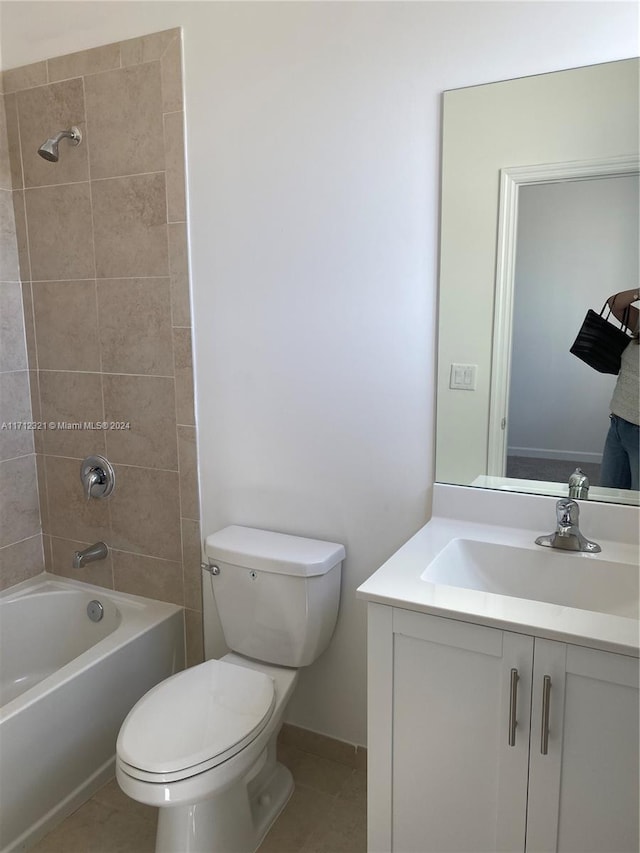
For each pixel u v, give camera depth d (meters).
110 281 2.25
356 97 1.79
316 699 2.16
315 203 1.89
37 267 2.39
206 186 2.03
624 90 1.51
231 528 2.15
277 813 1.95
